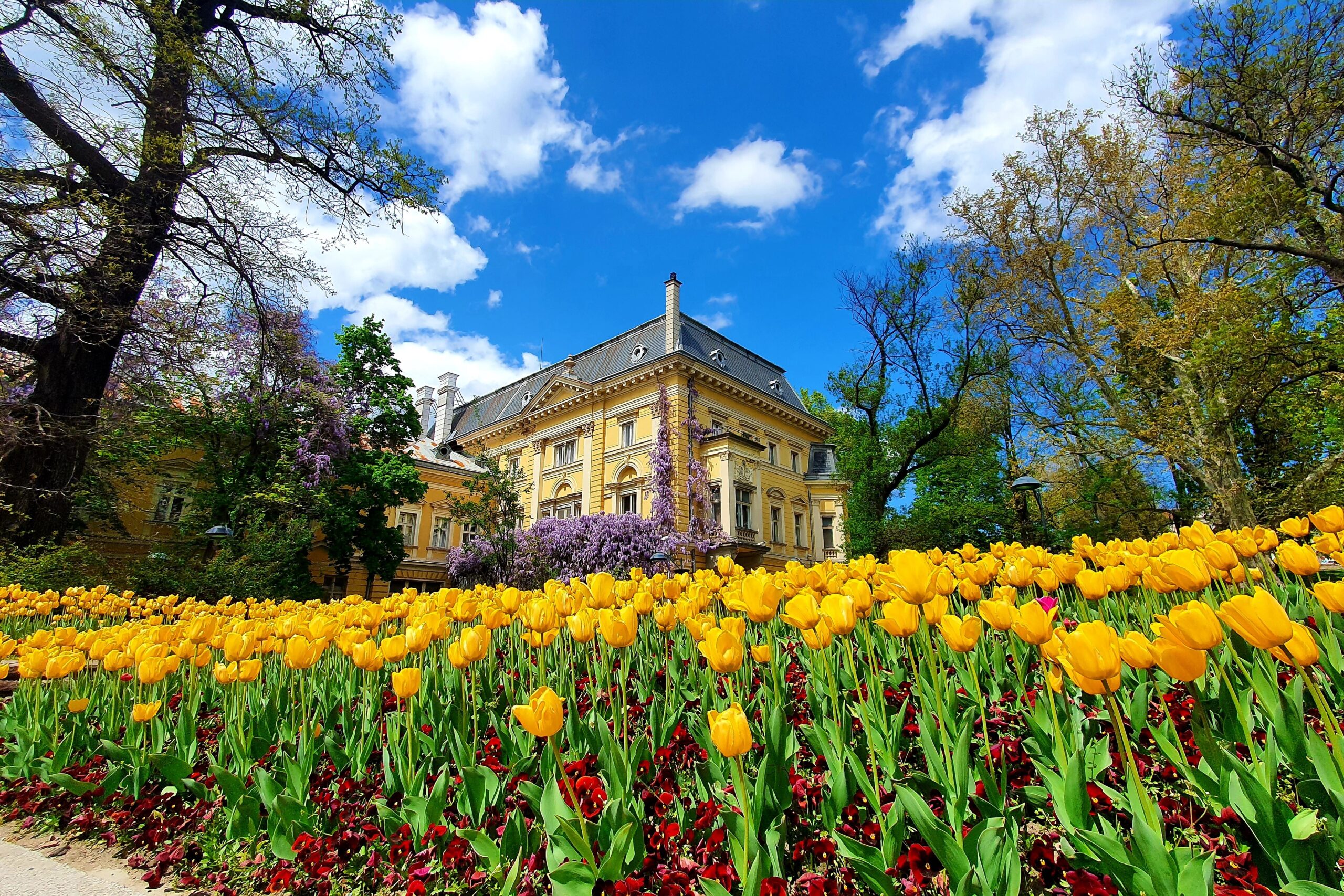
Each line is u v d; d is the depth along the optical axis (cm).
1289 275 1294
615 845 202
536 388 3712
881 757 241
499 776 290
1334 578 459
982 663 356
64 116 1139
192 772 361
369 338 2336
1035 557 399
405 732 342
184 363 1402
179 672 492
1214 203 1425
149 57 1216
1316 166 1282
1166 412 1733
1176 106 1384
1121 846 162
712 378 2898
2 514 1157
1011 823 188
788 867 218
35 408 1178
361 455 2248
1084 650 166
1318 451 1886
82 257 1118
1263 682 208
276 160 1497
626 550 2394
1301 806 201
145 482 1947
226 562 1534
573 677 400
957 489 2178
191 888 285
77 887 291
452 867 248
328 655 471
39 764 395
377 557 2197
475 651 309
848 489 2427
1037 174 1983
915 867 187
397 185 1533
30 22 1048
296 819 286
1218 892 156
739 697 297
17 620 769
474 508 2430
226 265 1485
